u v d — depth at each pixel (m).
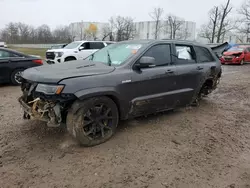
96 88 3.31
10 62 7.65
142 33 60.47
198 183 2.70
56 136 3.73
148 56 4.08
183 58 4.76
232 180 2.79
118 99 3.62
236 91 7.69
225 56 17.34
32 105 3.52
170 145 3.58
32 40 70.44
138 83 3.84
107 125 3.62
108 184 2.63
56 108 3.19
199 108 5.54
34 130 3.94
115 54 4.22
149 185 2.63
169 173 2.86
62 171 2.84
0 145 3.42
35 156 3.15
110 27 60.28
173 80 4.42
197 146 3.59
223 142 3.76
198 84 5.00
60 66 3.80
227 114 5.20
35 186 2.56
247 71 13.41
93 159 3.11
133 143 3.59
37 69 3.71
